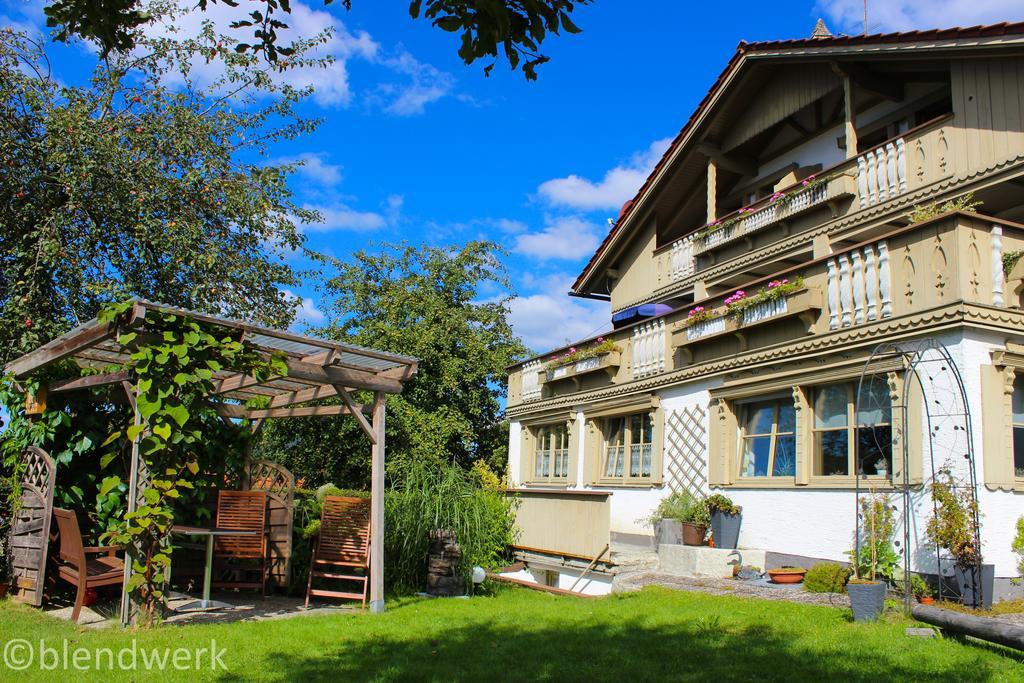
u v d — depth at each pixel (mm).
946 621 6934
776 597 9312
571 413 17172
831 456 10648
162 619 7602
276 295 15133
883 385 9922
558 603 9727
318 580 10320
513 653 6645
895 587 9000
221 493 10016
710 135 17234
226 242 14711
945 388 8953
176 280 13961
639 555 12500
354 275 22734
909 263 9508
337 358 8523
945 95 13070
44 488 8578
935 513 8523
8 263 13023
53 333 12430
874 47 12633
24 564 8727
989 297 8984
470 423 22500
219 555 9859
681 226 20188
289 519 10250
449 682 5703
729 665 6195
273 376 8281
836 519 10211
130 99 14070
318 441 20734
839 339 10391
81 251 13133
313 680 5660
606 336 16219
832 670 5922
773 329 11711
